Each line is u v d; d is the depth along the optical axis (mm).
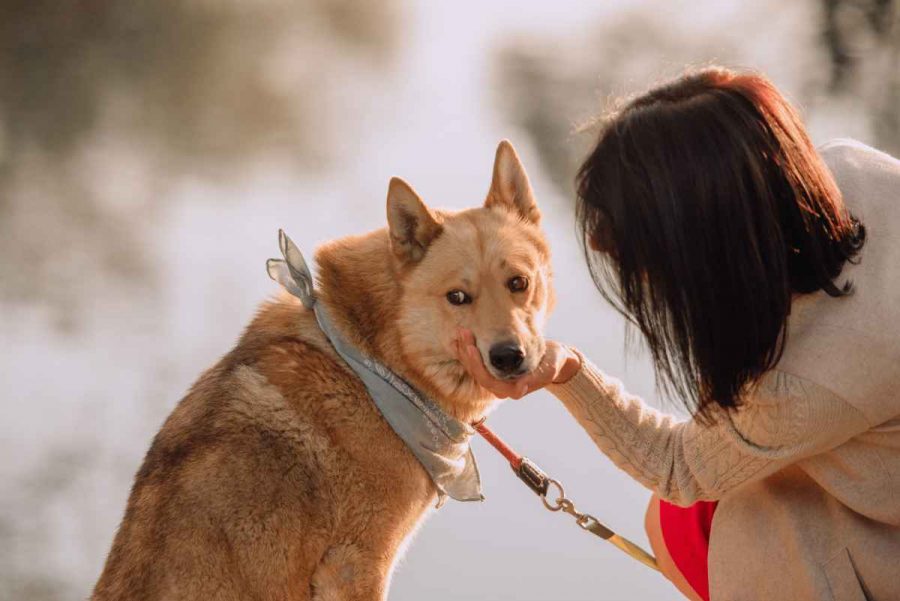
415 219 4184
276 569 3830
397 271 4137
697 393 2936
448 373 4109
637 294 2887
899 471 2928
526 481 4059
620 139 2877
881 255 2842
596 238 2967
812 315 2881
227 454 3824
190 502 3760
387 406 3986
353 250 4211
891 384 2789
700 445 3244
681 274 2775
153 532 3754
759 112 2807
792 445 2932
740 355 2799
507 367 4047
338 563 3955
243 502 3779
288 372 3961
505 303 4160
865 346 2785
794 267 2809
